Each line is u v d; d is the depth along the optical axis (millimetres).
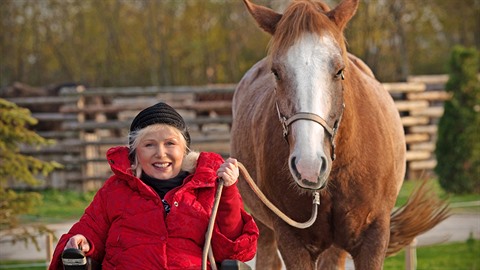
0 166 8594
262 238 5988
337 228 4703
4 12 38594
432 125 18141
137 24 40156
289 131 4055
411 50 40469
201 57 38531
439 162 15211
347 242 4738
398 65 36844
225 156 15953
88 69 40969
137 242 3396
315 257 4906
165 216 3441
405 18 36344
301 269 4781
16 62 39969
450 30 40719
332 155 4145
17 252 10008
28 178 8750
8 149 8648
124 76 40812
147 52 40375
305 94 3982
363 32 33219
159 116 3490
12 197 8523
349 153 4469
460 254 9359
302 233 4762
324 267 5559
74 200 15102
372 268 4660
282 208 4758
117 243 3438
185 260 3393
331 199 4582
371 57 34469
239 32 38594
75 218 12648
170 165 3531
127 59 40469
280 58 4105
